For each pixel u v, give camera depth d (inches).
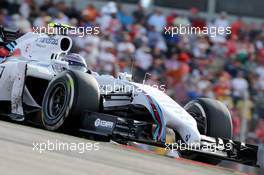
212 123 1192.2
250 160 1087.6
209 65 2373.3
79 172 653.3
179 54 2369.6
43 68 1245.1
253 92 2306.8
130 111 1140.5
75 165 701.3
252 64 2401.6
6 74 1258.0
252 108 2185.0
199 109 1232.2
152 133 1080.8
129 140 1055.6
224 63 2385.6
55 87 1153.4
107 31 2385.6
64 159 737.6
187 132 1045.2
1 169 596.1
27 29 2395.4
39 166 652.7
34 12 2465.6
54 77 1163.3
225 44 2423.7
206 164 1007.0
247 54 2416.3
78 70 1183.6
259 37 2497.5
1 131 927.7
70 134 1151.0
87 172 662.5
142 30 2437.3
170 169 809.5
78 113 1103.0
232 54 2407.7
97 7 2568.9
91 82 1125.7
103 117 1081.4
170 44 2412.6
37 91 1259.8
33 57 1309.1
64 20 2406.5
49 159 716.7
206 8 2549.2
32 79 1251.8
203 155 1073.5
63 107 1113.4
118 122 1062.4
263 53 2448.3
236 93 2293.3
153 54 2370.8
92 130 1090.1
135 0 2576.3
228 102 2263.8
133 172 718.5
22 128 1067.9
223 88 2297.0
